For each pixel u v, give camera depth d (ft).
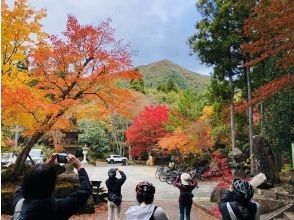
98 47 40.24
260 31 39.24
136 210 11.57
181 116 90.48
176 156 105.19
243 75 82.84
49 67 40.37
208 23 80.64
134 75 41.60
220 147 98.22
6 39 37.99
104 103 42.88
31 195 7.81
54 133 56.39
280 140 60.59
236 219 11.14
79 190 8.32
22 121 40.01
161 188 67.72
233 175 48.60
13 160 84.48
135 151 135.64
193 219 39.52
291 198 39.60
